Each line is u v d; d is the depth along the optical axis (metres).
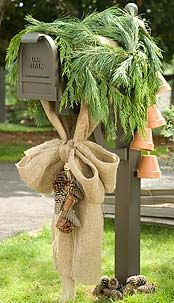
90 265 4.72
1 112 24.39
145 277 5.36
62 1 18.78
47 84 4.59
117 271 5.20
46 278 5.89
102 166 4.59
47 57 4.55
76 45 4.63
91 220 4.71
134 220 5.14
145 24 5.08
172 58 20.25
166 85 5.00
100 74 4.57
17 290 5.54
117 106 4.75
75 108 4.75
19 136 19.77
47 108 4.78
